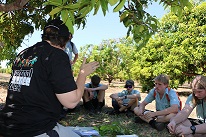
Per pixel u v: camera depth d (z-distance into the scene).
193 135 3.53
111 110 6.74
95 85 6.50
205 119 3.81
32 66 2.00
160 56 12.65
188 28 11.68
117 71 18.91
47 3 1.76
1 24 5.36
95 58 18.86
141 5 2.92
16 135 1.97
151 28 2.94
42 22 4.73
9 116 1.99
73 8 1.79
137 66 13.77
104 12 1.85
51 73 1.96
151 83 13.55
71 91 1.97
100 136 3.81
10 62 9.20
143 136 4.62
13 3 2.52
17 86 2.03
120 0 1.71
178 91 15.71
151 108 8.06
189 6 2.43
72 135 2.15
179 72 11.81
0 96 8.70
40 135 1.96
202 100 3.75
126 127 5.10
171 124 3.65
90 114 6.12
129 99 6.18
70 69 2.04
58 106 2.05
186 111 3.75
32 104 1.96
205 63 11.85
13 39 5.50
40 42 2.13
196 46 11.56
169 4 2.50
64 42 2.13
